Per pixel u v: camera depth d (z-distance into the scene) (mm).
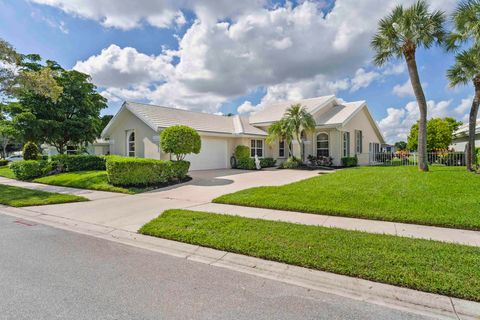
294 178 13336
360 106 21406
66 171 16469
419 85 12141
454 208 6176
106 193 10414
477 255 3824
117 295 3084
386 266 3559
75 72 22453
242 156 19469
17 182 14547
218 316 2672
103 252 4539
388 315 2707
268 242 4547
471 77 12070
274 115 23406
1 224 6445
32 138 20641
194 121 19062
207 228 5414
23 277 3545
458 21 10938
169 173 12234
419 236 4859
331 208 6672
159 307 2832
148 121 15828
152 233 5332
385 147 29703
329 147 20141
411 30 11273
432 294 3023
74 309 2783
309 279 3510
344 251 4062
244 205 7730
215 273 3723
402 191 8055
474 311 2729
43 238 5320
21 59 15680
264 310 2789
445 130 21547
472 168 12031
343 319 2633
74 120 22047
